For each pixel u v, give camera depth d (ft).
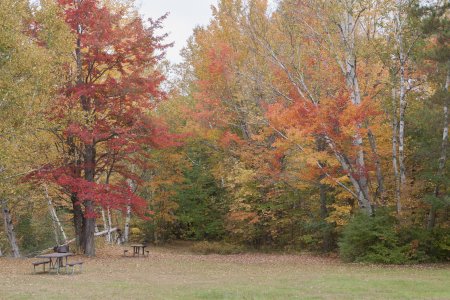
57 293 39.17
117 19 75.41
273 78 80.84
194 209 121.39
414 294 40.01
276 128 76.18
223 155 106.01
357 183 72.54
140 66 78.95
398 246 69.87
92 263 67.10
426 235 68.54
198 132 100.53
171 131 108.68
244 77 87.66
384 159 78.23
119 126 78.02
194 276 54.08
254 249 104.22
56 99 65.98
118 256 79.97
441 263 68.49
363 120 67.82
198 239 125.49
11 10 58.13
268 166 88.63
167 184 114.01
